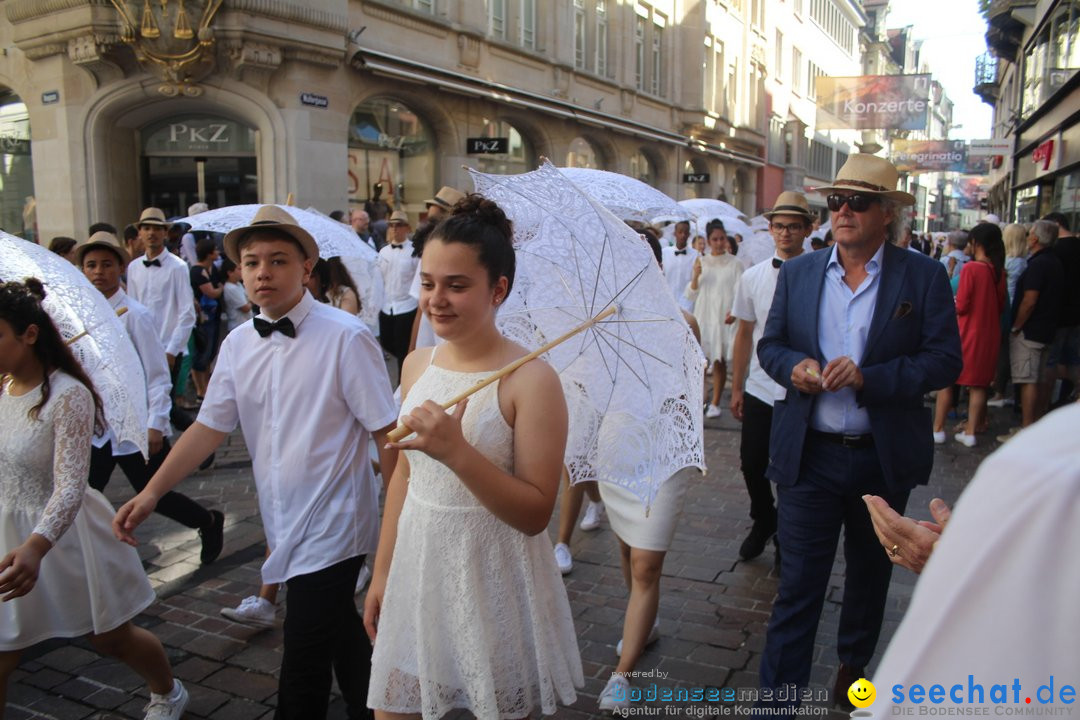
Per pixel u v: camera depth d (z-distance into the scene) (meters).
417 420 1.86
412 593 2.18
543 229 2.77
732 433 8.09
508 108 18.94
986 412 8.53
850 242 2.93
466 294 2.03
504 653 2.11
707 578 4.60
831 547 3.00
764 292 4.54
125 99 13.59
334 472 2.79
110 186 14.05
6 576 2.50
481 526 2.09
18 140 15.56
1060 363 8.18
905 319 2.90
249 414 2.87
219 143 14.55
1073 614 0.68
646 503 2.76
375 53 14.67
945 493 6.25
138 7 12.69
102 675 3.55
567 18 21.17
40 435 2.77
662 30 28.05
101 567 2.93
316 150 14.13
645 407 2.79
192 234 10.03
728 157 33.38
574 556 4.90
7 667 2.87
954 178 78.75
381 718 2.24
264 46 13.14
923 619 0.78
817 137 50.06
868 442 2.94
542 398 2.04
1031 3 18.95
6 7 13.60
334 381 2.80
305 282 2.93
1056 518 0.70
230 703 3.35
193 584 4.48
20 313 2.74
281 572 2.74
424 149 17.28
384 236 12.73
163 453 4.70
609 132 23.92
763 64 38.53
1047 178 16.72
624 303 2.75
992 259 7.52
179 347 7.31
